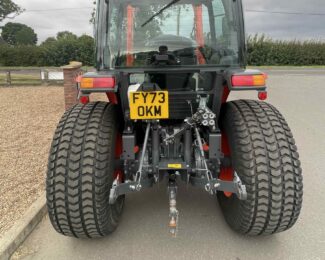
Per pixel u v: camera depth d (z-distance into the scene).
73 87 9.40
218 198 3.91
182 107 3.41
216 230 3.52
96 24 3.35
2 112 9.16
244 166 2.91
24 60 33.47
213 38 3.36
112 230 3.30
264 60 31.72
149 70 3.31
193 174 3.18
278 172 2.85
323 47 31.62
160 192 4.33
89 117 3.11
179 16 3.35
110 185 3.02
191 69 3.28
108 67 3.38
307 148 6.28
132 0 3.33
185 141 3.18
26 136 6.72
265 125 3.02
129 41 3.36
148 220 3.72
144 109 2.96
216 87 3.27
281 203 2.87
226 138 3.37
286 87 15.20
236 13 3.31
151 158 3.21
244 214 2.98
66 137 2.97
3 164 5.15
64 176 2.86
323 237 3.43
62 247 3.29
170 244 3.31
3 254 3.05
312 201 4.19
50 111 9.30
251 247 3.26
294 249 3.24
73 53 32.53
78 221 2.93
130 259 3.11
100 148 2.94
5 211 3.77
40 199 3.96
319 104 10.84
